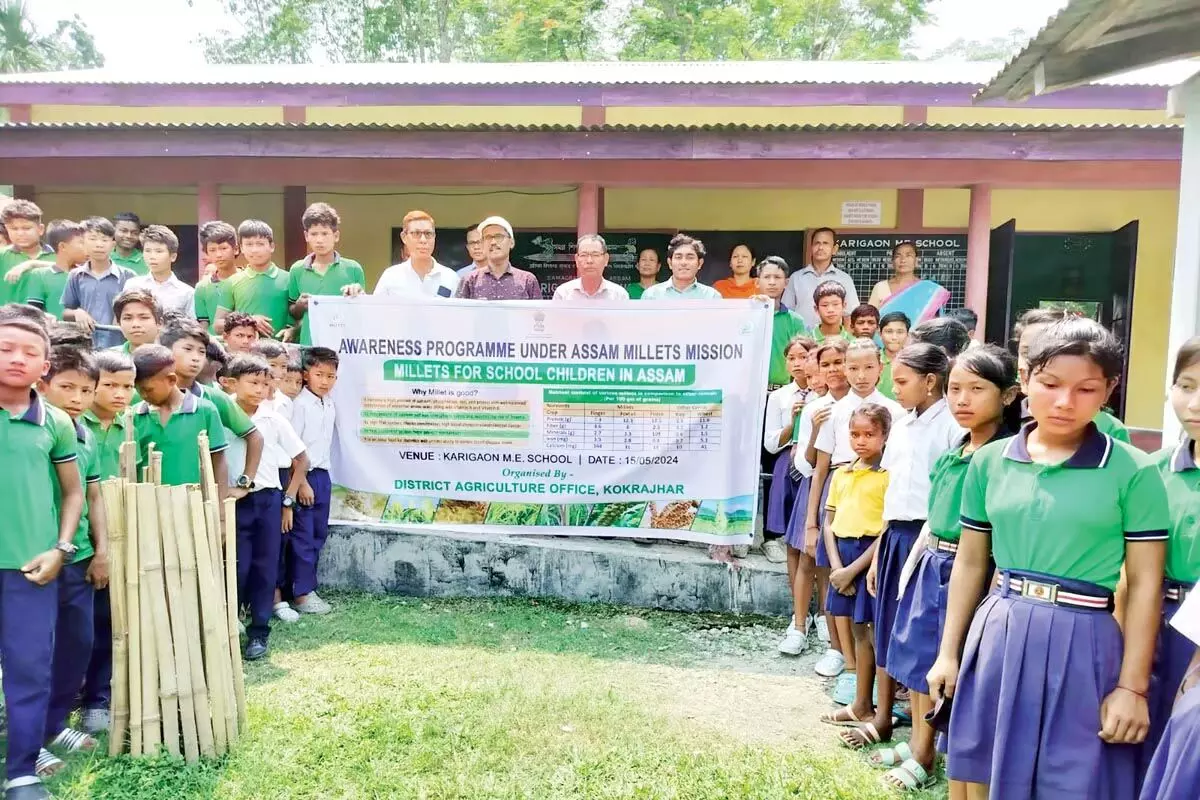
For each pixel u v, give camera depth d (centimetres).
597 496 442
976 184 689
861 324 502
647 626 407
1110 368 195
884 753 283
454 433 445
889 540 290
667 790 261
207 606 274
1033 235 888
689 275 505
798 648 375
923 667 260
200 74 1013
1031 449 212
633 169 700
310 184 716
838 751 291
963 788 226
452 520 450
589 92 894
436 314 439
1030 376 203
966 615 228
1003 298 811
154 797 252
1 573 252
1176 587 215
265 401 388
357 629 395
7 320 250
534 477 444
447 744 287
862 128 643
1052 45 357
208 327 512
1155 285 877
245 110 922
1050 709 196
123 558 267
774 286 548
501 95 902
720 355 429
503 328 437
